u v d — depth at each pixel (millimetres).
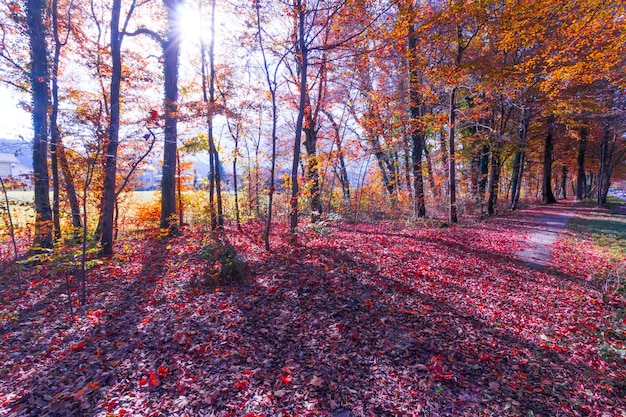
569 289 7039
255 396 3527
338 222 15109
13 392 3584
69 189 10344
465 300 6277
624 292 6676
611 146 27344
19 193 9523
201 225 12391
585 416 3373
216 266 7230
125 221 14992
